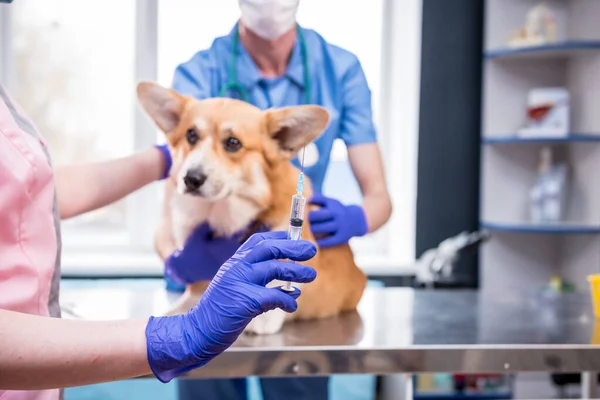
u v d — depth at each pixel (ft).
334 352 3.57
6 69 9.85
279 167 3.83
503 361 3.72
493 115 9.96
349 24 9.80
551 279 9.83
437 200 10.35
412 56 10.38
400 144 10.50
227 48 4.57
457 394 8.69
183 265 4.00
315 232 4.09
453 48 10.25
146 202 10.28
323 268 4.14
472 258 10.36
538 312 4.86
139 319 2.47
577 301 5.33
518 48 9.36
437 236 10.36
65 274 9.22
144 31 9.72
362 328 4.12
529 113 9.59
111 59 10.10
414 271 9.98
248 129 3.71
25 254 2.72
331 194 9.48
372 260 10.36
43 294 2.79
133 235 10.32
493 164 10.02
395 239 10.62
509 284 10.18
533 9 9.69
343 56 4.75
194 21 8.16
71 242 10.21
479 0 10.24
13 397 2.75
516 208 10.07
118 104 10.15
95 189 4.02
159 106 3.87
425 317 4.56
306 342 3.68
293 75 4.58
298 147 3.79
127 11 10.02
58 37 10.00
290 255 2.58
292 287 2.64
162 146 4.38
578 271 9.77
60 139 10.11
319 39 4.74
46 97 10.05
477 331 4.13
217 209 3.81
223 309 2.40
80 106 10.10
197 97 4.48
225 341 2.42
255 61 4.57
